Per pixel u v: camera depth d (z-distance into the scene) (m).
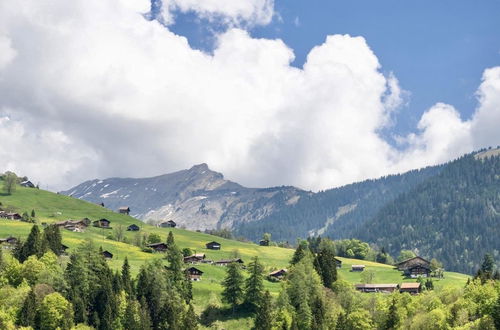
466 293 183.25
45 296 173.62
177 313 192.75
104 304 184.38
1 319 161.12
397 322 185.50
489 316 158.12
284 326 189.50
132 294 196.12
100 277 194.12
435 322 169.88
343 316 191.62
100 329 179.38
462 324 166.12
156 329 188.12
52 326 169.25
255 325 192.88
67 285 187.50
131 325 181.25
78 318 177.88
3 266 194.75
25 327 161.75
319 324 191.62
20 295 173.62
